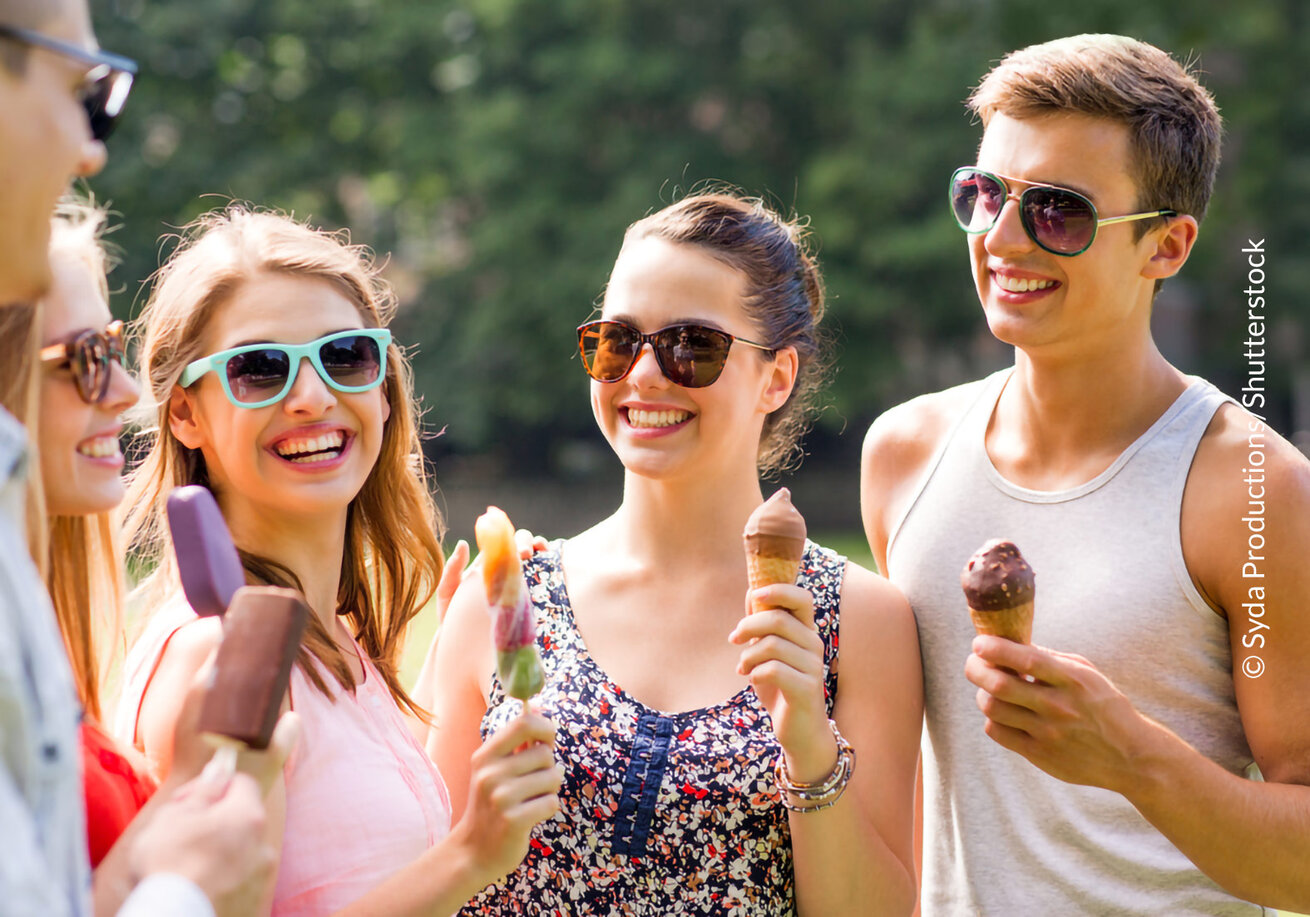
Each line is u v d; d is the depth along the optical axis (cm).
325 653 239
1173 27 2231
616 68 2264
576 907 249
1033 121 260
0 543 142
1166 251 264
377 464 274
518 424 2602
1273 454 253
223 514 254
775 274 277
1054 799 265
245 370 236
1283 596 250
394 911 204
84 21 159
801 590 227
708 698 257
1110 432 271
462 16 2425
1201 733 263
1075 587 265
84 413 194
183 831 161
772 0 2352
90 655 213
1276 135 2338
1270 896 244
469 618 274
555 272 2264
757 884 248
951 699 278
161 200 2252
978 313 2284
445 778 270
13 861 130
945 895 284
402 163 2367
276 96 2453
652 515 272
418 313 2514
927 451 297
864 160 2194
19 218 153
